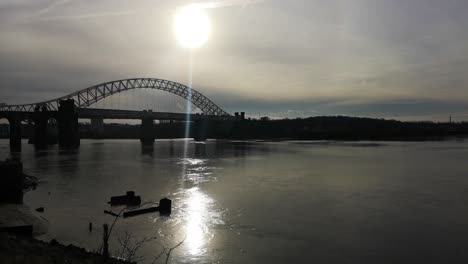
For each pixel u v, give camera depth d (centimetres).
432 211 4516
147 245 3391
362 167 9075
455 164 9725
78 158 11206
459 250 3225
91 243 3388
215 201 5097
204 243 3453
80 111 19225
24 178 6438
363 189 6000
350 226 3928
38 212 4441
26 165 9200
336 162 10312
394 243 3416
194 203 4975
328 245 3381
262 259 3091
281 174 7769
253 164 9762
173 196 5438
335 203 4969
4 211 4122
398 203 4953
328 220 4150
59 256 2270
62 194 5538
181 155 12662
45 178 7044
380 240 3497
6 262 1886
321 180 6938
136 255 3128
